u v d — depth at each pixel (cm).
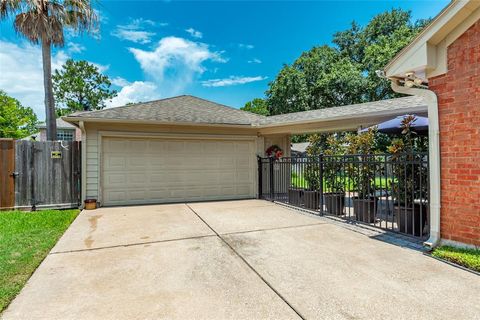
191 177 922
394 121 638
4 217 653
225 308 261
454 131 392
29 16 943
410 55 420
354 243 455
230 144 973
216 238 492
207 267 360
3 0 897
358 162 581
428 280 314
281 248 434
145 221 628
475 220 369
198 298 279
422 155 456
